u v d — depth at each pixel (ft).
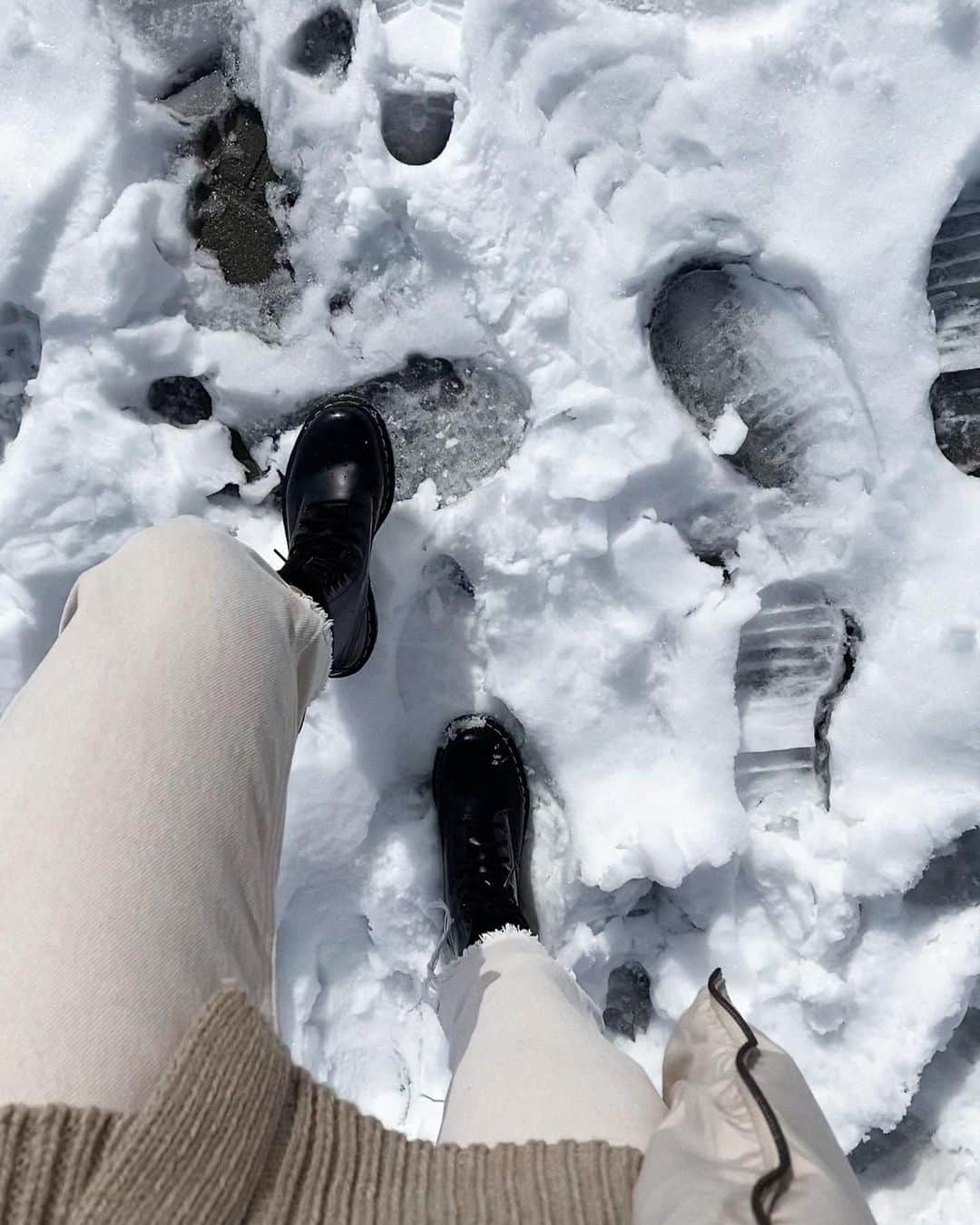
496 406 4.25
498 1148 1.57
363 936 4.36
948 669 3.95
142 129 4.14
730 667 4.08
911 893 4.17
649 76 3.93
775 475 4.16
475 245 4.00
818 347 4.08
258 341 4.24
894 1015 4.09
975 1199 4.15
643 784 4.15
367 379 4.28
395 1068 4.34
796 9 3.89
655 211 3.94
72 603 2.29
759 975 4.20
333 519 3.85
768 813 4.25
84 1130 1.31
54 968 1.56
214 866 1.81
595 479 3.95
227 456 4.27
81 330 4.09
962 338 4.10
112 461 4.12
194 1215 1.31
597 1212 1.48
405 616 4.29
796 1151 1.51
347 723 4.17
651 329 4.11
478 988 3.10
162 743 1.85
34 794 1.75
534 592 4.13
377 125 4.05
